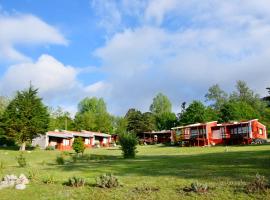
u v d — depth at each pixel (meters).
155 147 57.56
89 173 18.33
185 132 60.94
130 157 31.42
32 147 60.38
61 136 64.69
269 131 67.31
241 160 20.17
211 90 95.69
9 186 14.22
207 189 11.66
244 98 91.19
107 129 89.50
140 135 83.88
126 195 11.77
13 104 51.91
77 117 91.50
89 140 73.81
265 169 15.38
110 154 42.28
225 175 14.35
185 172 16.23
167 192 11.80
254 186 11.15
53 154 42.28
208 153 31.61
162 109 106.31
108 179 13.48
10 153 43.09
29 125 51.25
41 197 12.27
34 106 52.31
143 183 13.79
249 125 52.62
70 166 23.16
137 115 86.00
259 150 30.08
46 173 18.73
